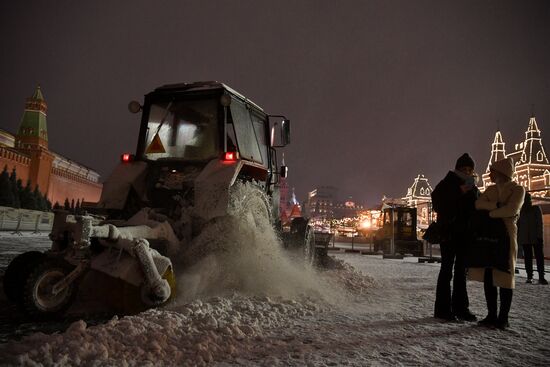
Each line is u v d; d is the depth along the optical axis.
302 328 3.62
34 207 43.34
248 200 5.18
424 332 3.69
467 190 4.45
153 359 2.59
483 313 4.80
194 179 5.27
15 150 55.41
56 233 3.80
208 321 3.34
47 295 3.54
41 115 66.75
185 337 2.97
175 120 5.86
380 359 2.85
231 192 4.83
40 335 2.76
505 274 3.99
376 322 4.01
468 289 6.99
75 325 2.84
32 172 57.47
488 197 4.18
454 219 4.43
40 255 3.62
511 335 3.72
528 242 8.38
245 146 6.03
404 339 3.41
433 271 10.44
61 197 65.88
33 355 2.42
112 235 3.60
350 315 4.29
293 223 6.89
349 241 35.88
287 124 6.80
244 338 3.16
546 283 8.16
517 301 5.83
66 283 3.53
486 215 4.14
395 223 17.89
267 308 4.11
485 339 3.54
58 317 3.63
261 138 6.71
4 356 2.41
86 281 4.29
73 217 3.86
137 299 3.77
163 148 5.68
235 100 5.99
